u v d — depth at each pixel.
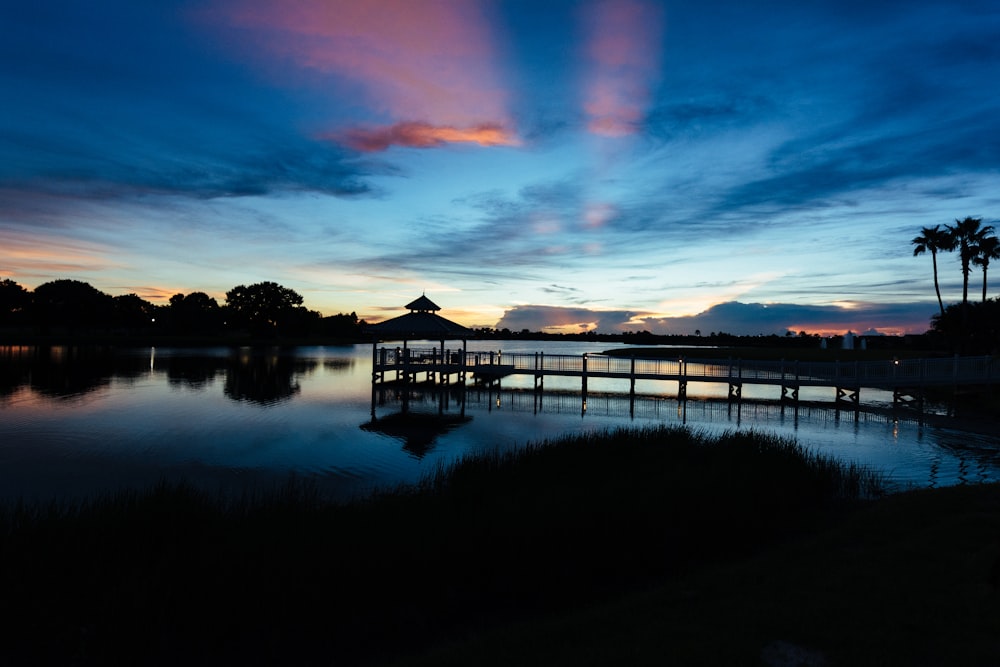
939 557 7.26
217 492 12.41
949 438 19.83
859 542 8.23
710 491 10.13
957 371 25.59
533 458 13.23
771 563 7.63
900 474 14.67
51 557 7.17
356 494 12.38
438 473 12.48
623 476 11.51
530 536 8.13
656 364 45.78
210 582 6.74
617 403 28.70
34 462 14.70
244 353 71.75
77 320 97.88
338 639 6.55
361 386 35.31
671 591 6.92
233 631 6.46
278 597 6.66
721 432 20.52
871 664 4.86
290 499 9.39
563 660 5.15
